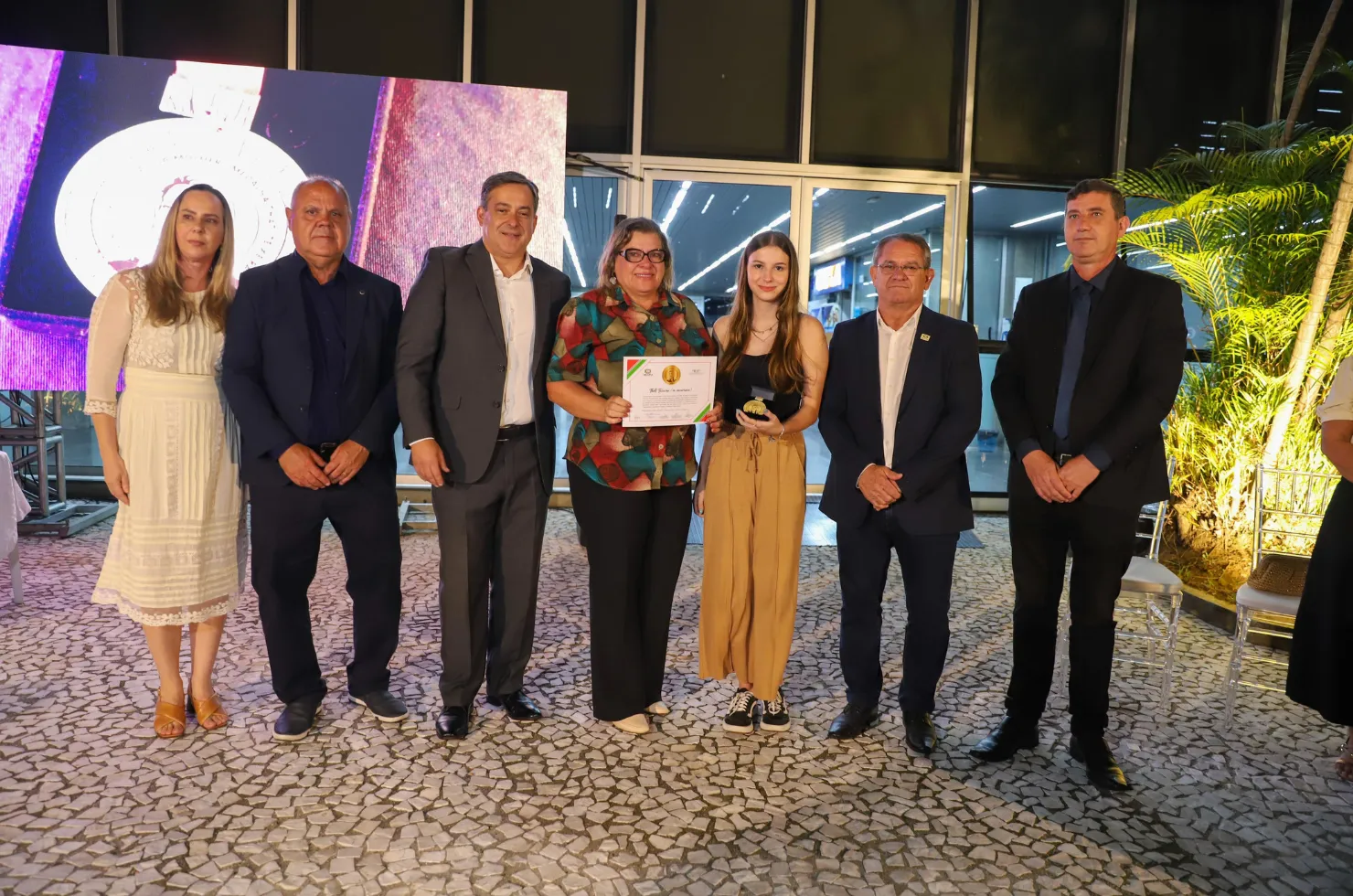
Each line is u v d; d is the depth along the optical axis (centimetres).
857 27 577
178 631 245
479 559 252
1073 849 201
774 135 579
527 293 251
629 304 242
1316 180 448
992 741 246
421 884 181
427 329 241
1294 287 439
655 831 204
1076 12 586
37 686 277
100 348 230
